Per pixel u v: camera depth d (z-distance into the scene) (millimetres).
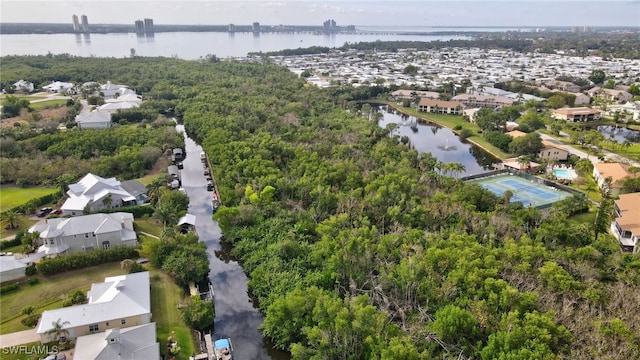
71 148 163375
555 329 67750
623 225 109188
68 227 102875
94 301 81188
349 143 180750
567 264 89312
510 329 68688
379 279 86250
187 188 151875
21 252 102438
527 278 82500
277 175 135625
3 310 83250
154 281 93938
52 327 73875
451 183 135125
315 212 117938
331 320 70438
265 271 93312
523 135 194500
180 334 79312
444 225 110438
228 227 114250
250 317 88250
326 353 68062
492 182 154000
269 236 107000
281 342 76812
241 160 149750
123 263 96562
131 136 176625
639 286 81875
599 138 190500
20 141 167750
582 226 106438
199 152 192000
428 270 85375
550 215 114688
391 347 62406
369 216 117062
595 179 153750
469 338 72312
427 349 70375
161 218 116062
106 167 149500
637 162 172375
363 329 67625
